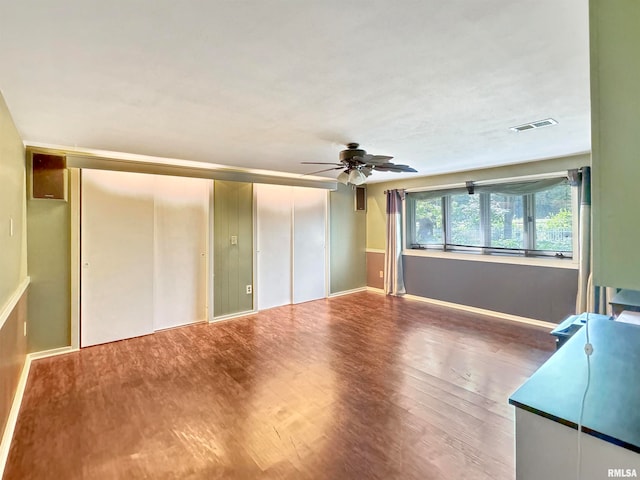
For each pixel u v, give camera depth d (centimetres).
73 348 375
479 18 134
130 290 418
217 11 127
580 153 391
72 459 203
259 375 312
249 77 186
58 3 120
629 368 132
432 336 412
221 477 187
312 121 262
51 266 363
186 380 304
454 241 554
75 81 187
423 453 204
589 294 382
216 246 491
